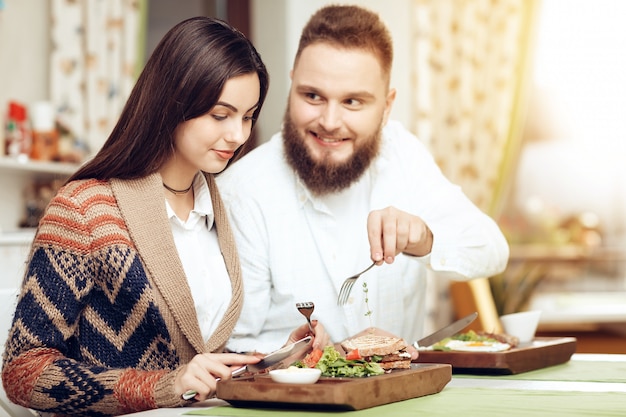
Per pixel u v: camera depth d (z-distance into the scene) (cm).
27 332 135
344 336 194
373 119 182
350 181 187
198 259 161
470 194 530
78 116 394
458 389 141
